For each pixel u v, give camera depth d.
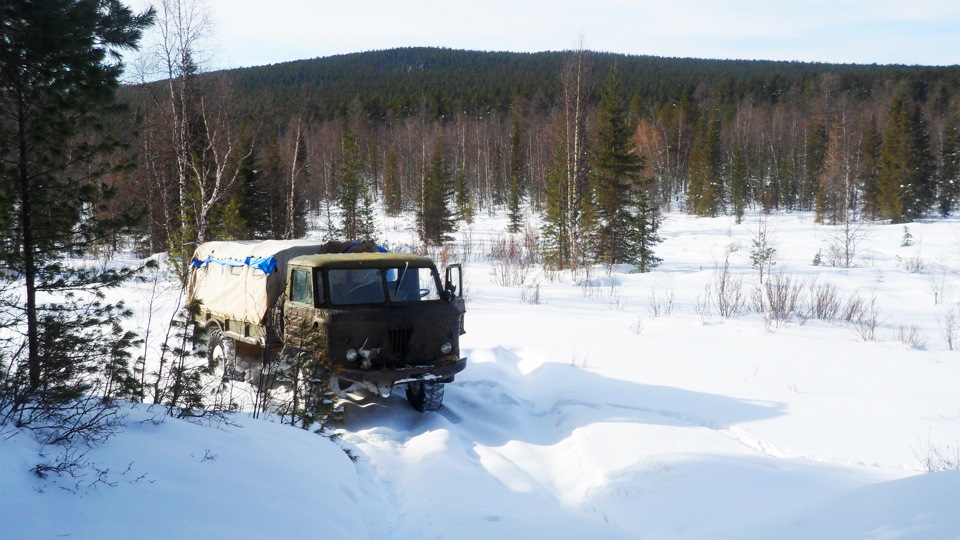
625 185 29.58
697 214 54.78
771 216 52.25
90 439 4.11
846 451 6.69
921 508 3.56
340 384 8.05
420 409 8.43
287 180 37.09
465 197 58.09
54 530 3.07
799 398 8.62
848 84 96.06
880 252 30.48
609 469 6.32
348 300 8.26
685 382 9.51
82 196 6.12
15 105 5.89
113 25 6.20
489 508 5.11
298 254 9.58
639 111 80.00
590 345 12.09
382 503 5.34
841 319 15.31
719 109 83.38
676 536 4.73
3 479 3.24
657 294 19.81
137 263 21.30
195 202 21.88
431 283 8.79
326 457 5.73
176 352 5.97
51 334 5.02
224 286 10.41
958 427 7.29
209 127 23.52
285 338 8.54
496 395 9.12
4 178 5.73
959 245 31.06
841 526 3.76
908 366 10.33
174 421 4.99
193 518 3.63
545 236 29.11
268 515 4.00
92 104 6.20
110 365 5.36
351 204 35.72
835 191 47.25
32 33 5.60
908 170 49.28
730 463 6.15
